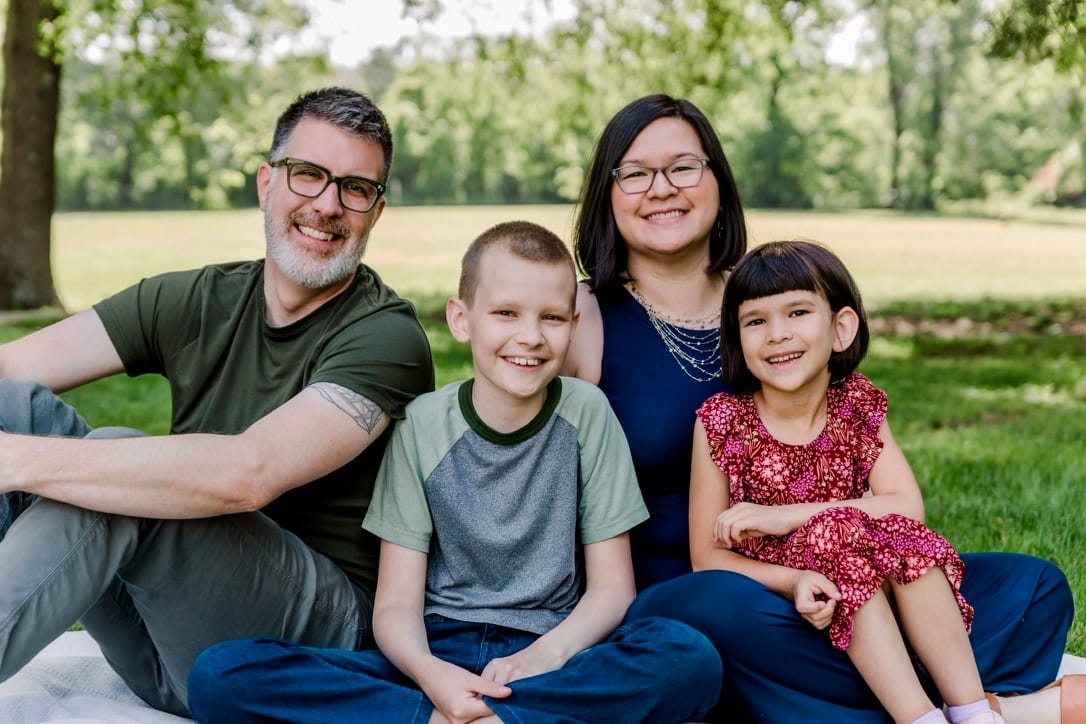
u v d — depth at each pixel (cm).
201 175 4825
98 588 213
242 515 228
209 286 264
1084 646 313
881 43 4262
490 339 238
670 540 271
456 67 1482
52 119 1246
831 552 222
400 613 236
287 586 234
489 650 233
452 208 4288
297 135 255
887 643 216
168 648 231
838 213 4122
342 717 212
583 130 1479
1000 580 245
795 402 260
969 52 4031
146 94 1170
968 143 4319
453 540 245
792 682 226
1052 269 2033
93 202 4744
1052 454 572
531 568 244
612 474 252
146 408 728
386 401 243
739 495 258
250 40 1269
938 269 2038
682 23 1157
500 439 245
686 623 232
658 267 290
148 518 217
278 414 231
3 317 1151
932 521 446
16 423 235
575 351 282
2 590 202
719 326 283
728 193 293
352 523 255
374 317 251
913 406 761
